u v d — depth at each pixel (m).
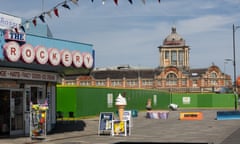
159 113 39.88
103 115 22.94
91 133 23.53
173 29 146.62
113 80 122.50
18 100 22.22
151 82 121.38
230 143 18.38
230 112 37.25
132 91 53.41
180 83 119.25
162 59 142.38
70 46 21.98
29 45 19.20
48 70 23.84
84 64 22.42
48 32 25.70
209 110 64.38
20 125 22.33
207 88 118.25
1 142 18.78
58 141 19.61
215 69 120.31
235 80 48.44
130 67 136.38
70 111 37.03
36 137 19.89
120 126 22.41
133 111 42.50
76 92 37.19
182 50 142.12
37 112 20.03
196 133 23.55
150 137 21.47
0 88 21.05
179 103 77.88
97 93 41.69
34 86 23.25
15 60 18.50
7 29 18.41
